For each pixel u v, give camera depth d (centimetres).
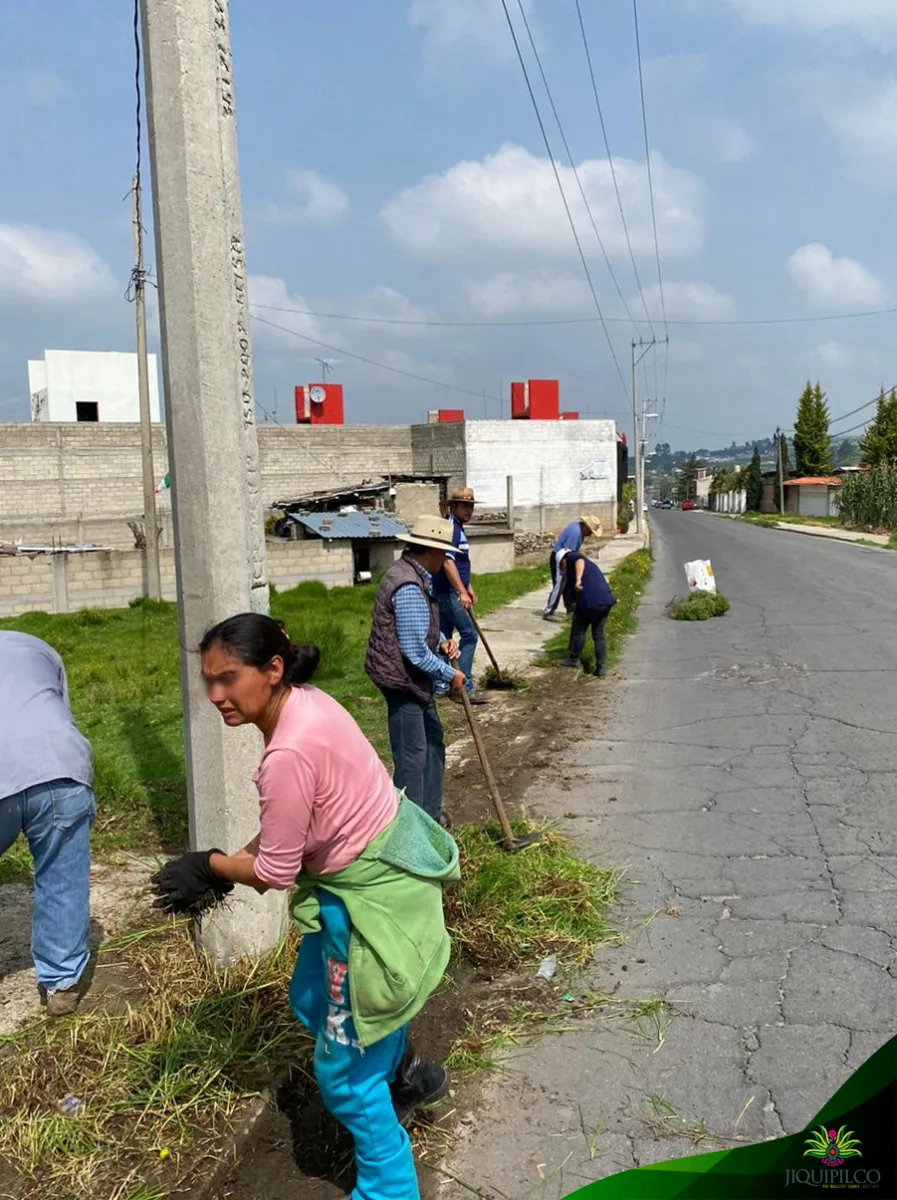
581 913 416
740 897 434
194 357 330
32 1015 343
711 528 5462
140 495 3434
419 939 238
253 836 356
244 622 231
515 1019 342
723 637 1221
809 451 7325
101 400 4084
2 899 449
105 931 411
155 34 326
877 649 1071
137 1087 301
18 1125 282
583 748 700
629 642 1218
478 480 4222
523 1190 261
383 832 236
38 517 3303
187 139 324
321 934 241
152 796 593
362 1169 246
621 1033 331
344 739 235
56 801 322
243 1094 296
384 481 3344
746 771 624
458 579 822
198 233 328
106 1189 260
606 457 4450
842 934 393
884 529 4272
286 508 2911
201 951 363
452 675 465
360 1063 238
